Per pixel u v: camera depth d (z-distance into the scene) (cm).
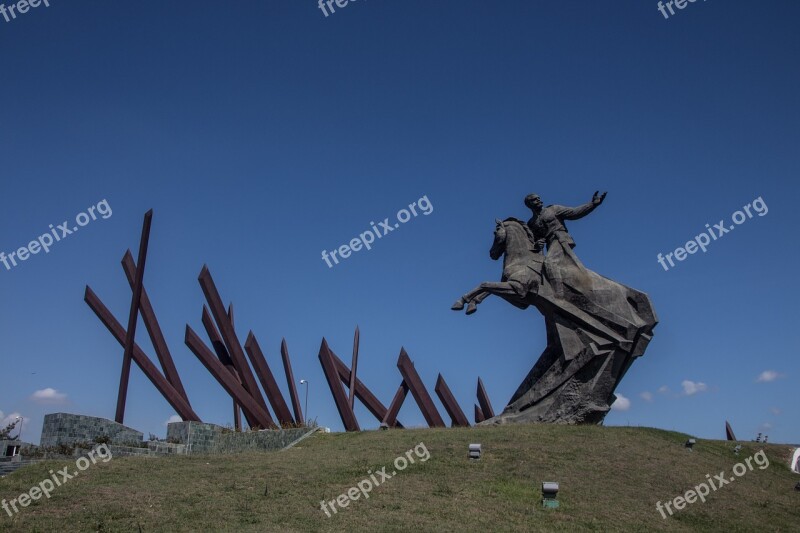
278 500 2039
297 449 2941
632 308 3394
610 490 2316
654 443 3011
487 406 4334
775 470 3098
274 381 3828
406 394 3966
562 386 3372
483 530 1861
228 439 3544
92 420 3177
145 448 3083
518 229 3678
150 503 1975
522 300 3512
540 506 2098
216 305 3850
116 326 3644
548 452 2680
